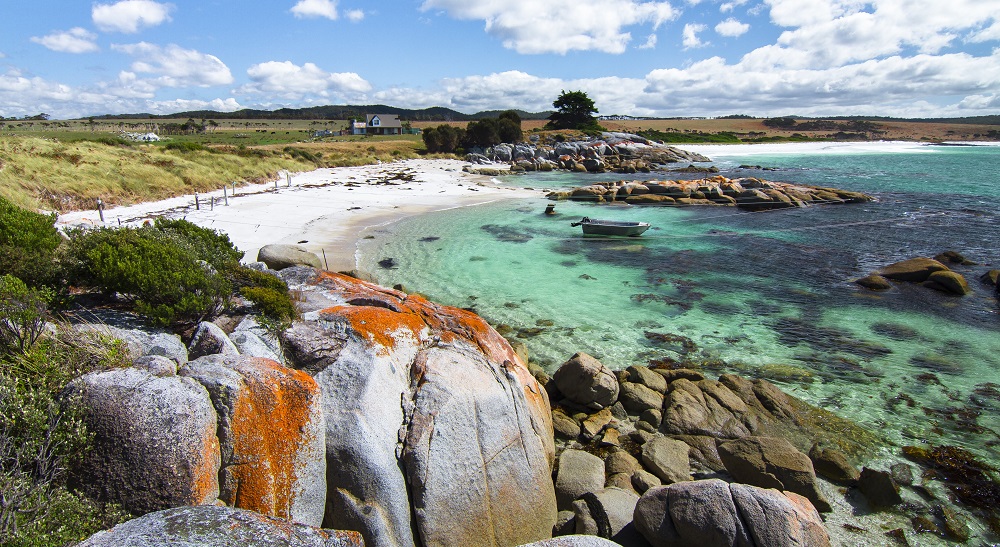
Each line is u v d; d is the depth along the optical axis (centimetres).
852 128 18512
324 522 611
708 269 2262
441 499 664
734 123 19538
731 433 1027
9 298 627
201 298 795
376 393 694
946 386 1250
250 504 543
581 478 851
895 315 1708
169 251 884
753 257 2461
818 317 1698
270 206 3303
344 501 613
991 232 2886
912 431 1060
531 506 759
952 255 2294
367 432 644
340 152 7650
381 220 3156
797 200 3853
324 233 2719
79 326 677
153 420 503
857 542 766
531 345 1477
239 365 609
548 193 4572
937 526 802
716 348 1466
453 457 691
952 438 1037
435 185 5041
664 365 1355
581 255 2494
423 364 780
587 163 7419
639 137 10206
